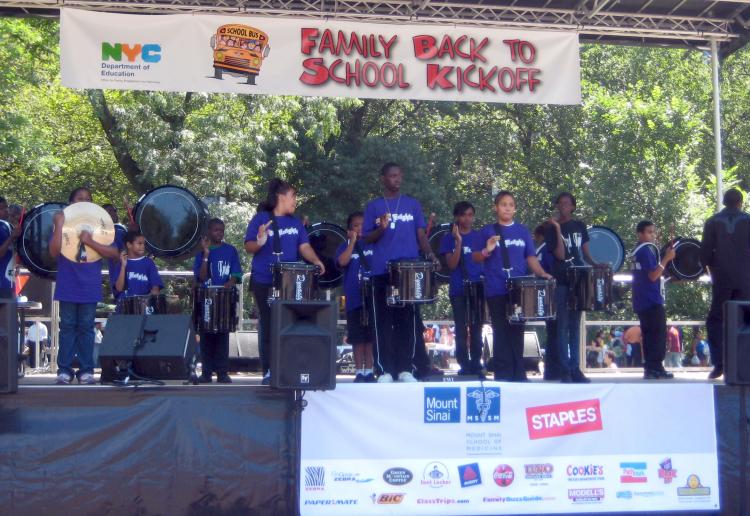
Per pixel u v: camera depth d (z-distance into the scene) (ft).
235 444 22.15
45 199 79.97
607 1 31.48
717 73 33.09
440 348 43.93
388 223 25.14
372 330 25.85
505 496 22.54
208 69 30.83
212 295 26.76
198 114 67.82
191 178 67.82
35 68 68.03
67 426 21.71
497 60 31.94
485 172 92.48
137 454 21.89
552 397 22.89
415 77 31.53
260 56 30.96
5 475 21.45
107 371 22.36
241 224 66.18
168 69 30.71
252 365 35.32
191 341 22.93
